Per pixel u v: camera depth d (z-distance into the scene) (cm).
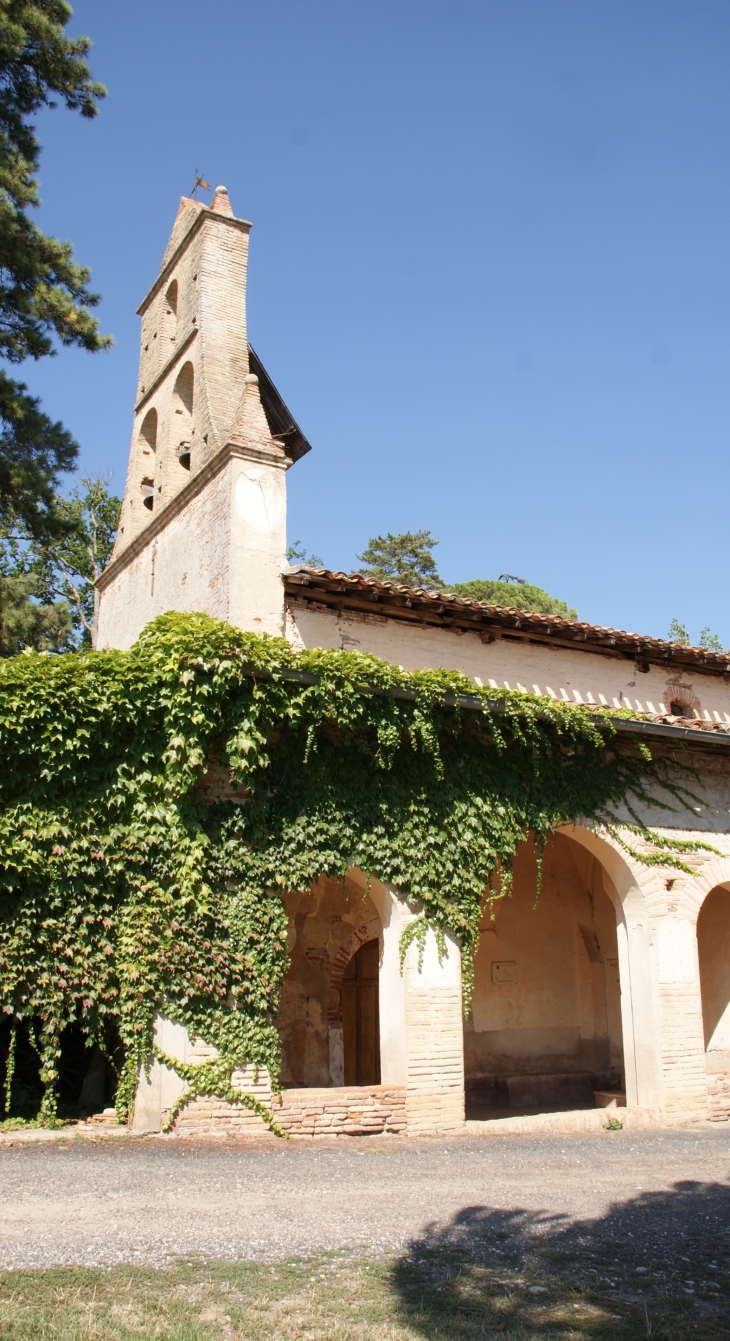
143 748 1231
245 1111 1202
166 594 1678
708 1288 686
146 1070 1165
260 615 1438
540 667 1723
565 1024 1852
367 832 1357
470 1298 646
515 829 1479
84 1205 822
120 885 1208
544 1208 882
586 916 1917
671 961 1572
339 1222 809
